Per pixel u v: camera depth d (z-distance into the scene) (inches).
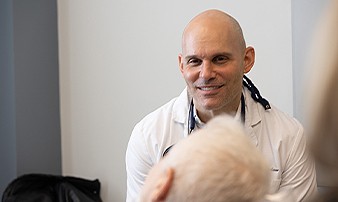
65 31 133.6
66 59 134.0
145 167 71.7
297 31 94.2
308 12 91.9
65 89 135.0
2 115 133.0
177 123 70.4
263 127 70.1
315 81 20.7
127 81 123.3
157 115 72.9
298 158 68.6
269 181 28.3
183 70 64.7
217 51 61.2
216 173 26.9
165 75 116.6
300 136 69.4
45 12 132.6
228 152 27.5
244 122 67.9
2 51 131.3
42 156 133.8
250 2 102.9
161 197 27.6
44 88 133.4
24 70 129.9
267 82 101.7
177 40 114.0
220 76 62.0
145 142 71.4
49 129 134.7
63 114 135.9
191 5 111.2
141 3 119.1
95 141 130.8
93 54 128.9
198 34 62.1
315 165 22.0
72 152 135.5
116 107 125.9
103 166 129.7
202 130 30.0
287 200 29.0
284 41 99.0
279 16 99.4
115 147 127.0
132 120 123.3
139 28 120.0
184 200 27.0
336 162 20.6
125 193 126.0
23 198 120.6
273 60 100.7
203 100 63.2
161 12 116.0
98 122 129.7
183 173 27.4
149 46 118.6
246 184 26.7
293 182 68.7
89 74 130.2
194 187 26.9
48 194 123.4
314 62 20.9
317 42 20.9
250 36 103.3
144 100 120.6
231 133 28.8
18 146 129.7
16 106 129.0
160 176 28.5
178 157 28.2
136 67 121.3
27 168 131.5
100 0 126.3
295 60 94.9
